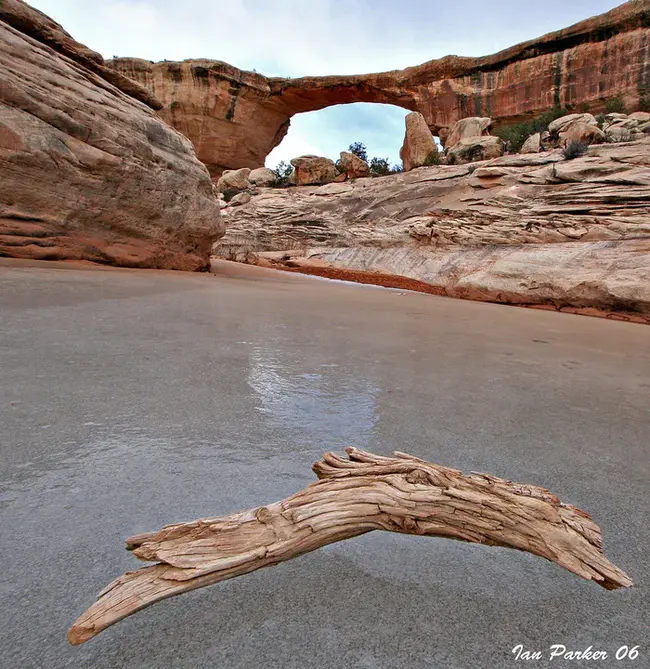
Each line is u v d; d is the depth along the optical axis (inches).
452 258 647.8
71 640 45.8
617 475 95.4
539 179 630.5
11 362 142.1
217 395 128.2
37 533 64.6
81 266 406.3
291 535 58.8
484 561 65.4
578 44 1179.9
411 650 49.3
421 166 939.3
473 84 1381.6
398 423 116.4
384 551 66.4
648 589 61.8
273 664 46.4
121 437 97.1
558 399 148.3
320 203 952.3
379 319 311.7
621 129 705.0
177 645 48.2
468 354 213.8
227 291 397.4
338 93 1667.1
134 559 61.0
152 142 485.7
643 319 410.9
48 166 370.6
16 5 381.1
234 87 1626.5
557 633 53.1
